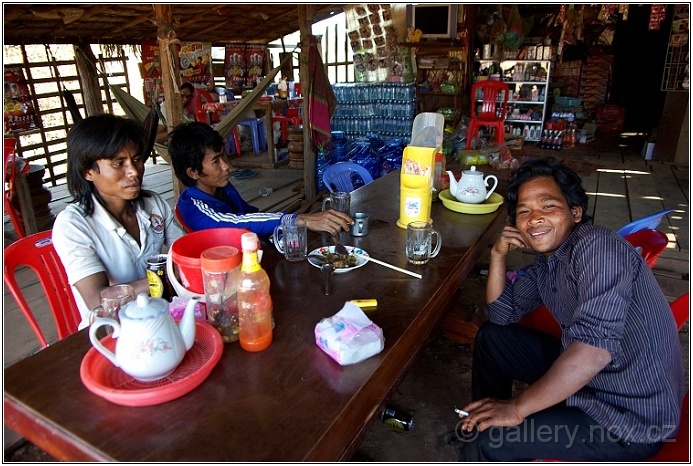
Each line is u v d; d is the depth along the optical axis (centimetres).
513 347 150
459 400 196
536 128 717
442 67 655
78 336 108
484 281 295
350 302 112
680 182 509
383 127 621
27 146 470
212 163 176
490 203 203
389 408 179
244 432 79
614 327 104
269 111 573
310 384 91
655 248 165
